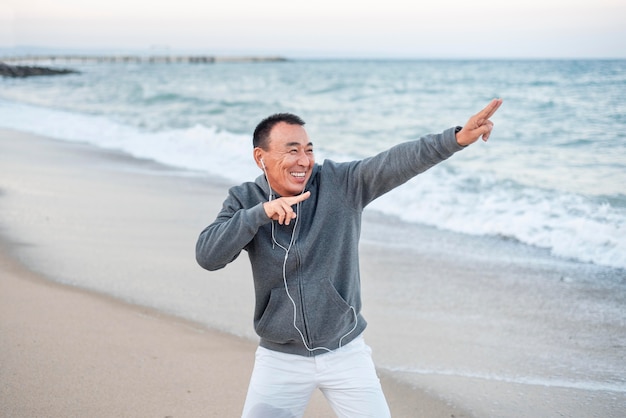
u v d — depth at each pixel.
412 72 48.00
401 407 3.53
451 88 28.81
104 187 9.38
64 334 4.28
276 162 2.51
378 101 25.17
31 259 5.91
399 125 17.75
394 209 8.30
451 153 2.42
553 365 4.03
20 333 4.25
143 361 3.93
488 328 4.62
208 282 5.50
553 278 5.71
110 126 17.25
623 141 12.03
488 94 24.61
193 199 8.67
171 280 5.51
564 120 14.60
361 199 2.60
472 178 9.70
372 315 4.89
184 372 3.81
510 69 43.25
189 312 4.82
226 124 18.38
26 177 9.89
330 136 15.80
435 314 4.90
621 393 3.65
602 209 7.62
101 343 4.16
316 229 2.54
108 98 27.94
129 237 6.77
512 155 11.41
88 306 4.83
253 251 2.59
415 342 4.39
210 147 13.30
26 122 17.97
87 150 13.18
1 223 7.12
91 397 3.46
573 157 10.91
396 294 5.33
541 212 7.71
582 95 17.98
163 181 9.99
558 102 17.05
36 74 56.94
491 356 4.17
